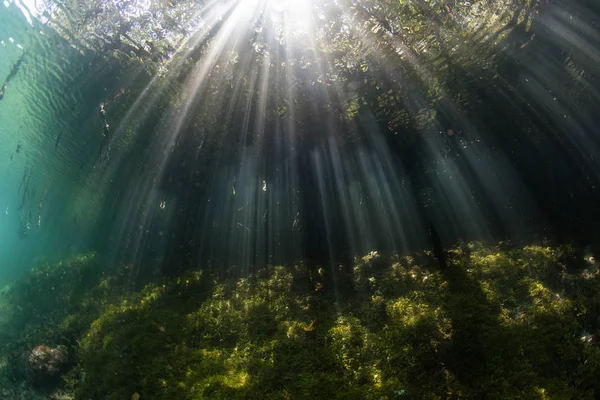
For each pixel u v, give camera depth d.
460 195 8.44
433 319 5.52
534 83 6.38
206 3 6.57
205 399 5.07
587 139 6.34
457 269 6.77
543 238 6.96
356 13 6.34
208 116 8.21
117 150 9.26
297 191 9.03
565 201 6.96
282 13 6.62
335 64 7.12
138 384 5.57
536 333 4.91
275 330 6.39
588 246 6.16
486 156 7.84
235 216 9.67
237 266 8.90
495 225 7.99
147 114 8.27
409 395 4.57
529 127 7.00
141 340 6.50
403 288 6.66
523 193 7.68
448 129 7.72
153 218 10.23
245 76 7.48
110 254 10.70
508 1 5.89
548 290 5.58
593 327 4.80
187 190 9.45
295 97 7.71
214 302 7.48
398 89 7.22
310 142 8.40
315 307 6.90
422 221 8.65
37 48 6.97
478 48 6.38
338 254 8.55
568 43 5.75
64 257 11.34
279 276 8.01
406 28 6.38
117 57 7.22
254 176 9.27
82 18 6.66
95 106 8.07
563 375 4.42
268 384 5.18
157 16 6.78
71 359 6.57
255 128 8.35
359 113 7.79
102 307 8.08
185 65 7.38
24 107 8.35
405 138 8.05
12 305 9.05
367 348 5.43
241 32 6.92
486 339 5.02
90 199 11.05
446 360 4.96
